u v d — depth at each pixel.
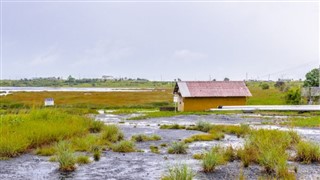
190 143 22.12
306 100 64.94
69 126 23.81
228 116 44.50
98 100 79.62
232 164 15.42
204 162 14.36
